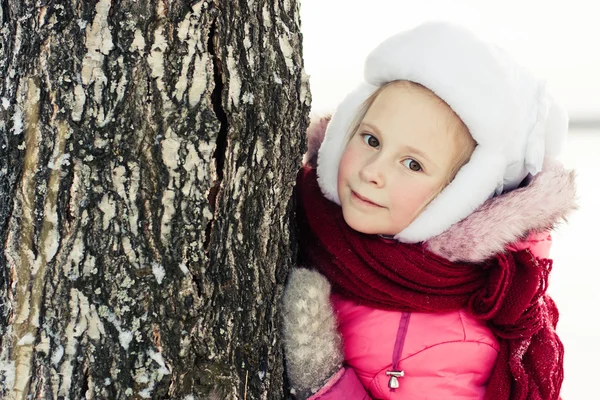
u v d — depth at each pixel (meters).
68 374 1.16
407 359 1.54
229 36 1.22
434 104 1.50
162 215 1.19
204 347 1.26
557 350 1.71
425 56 1.48
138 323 1.19
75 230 1.15
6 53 1.19
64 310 1.16
